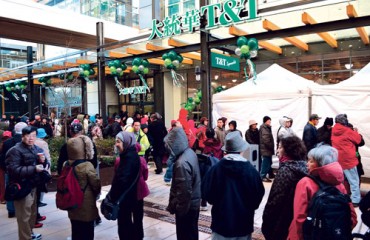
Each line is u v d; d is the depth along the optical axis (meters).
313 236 2.24
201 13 9.98
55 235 4.81
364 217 2.44
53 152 8.98
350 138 5.76
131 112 19.62
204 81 10.59
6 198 4.06
